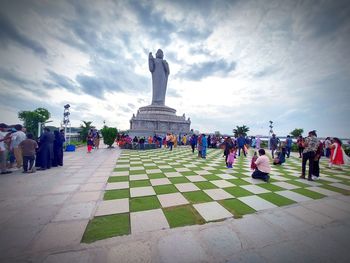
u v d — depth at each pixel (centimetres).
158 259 216
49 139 737
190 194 450
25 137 744
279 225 308
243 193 468
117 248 234
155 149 1842
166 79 3244
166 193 455
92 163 896
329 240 268
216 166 857
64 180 562
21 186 493
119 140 2108
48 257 212
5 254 215
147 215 331
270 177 661
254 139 2641
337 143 905
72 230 273
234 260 219
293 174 727
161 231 278
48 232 266
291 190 507
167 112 3175
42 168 715
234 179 610
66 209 349
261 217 336
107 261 209
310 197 454
